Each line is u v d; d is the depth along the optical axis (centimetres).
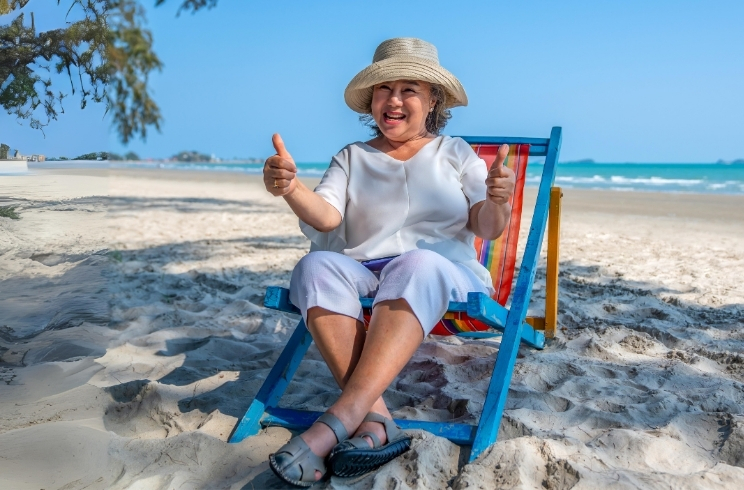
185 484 177
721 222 895
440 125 249
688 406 222
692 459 189
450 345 304
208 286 445
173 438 200
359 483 174
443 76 224
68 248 213
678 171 4816
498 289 259
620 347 296
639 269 509
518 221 263
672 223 881
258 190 1647
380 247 221
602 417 214
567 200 1363
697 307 379
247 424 206
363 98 243
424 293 188
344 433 175
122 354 290
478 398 236
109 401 235
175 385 252
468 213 227
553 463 177
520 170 268
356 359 191
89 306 230
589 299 396
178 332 327
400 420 203
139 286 432
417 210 222
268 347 305
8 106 188
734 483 170
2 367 218
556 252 294
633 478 170
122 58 771
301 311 198
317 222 218
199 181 2162
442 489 174
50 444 191
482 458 180
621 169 5538
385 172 226
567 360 276
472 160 231
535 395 234
